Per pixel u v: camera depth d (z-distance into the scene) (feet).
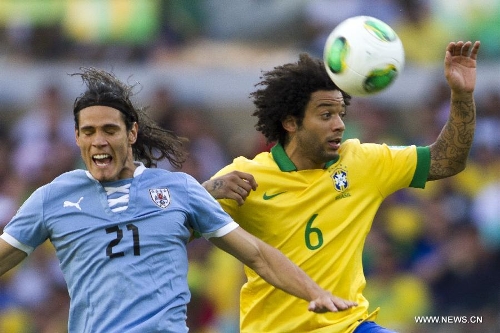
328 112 79.00
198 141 162.09
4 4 181.68
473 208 159.74
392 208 156.35
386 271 149.28
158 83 168.14
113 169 70.23
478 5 180.24
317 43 178.70
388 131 164.86
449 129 80.79
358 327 78.89
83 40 180.34
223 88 169.17
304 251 78.95
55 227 70.08
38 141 165.68
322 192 79.30
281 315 79.36
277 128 81.10
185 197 71.67
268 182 79.46
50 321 148.56
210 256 147.02
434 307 148.97
